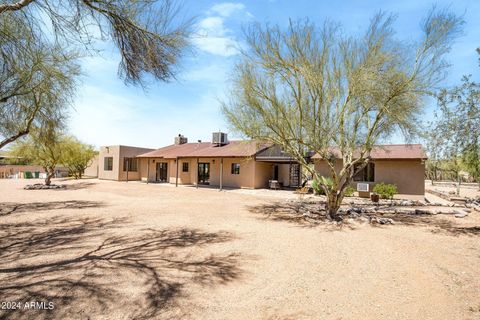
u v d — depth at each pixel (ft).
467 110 28.04
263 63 32.76
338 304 12.45
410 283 14.93
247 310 11.78
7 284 13.46
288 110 33.81
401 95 28.25
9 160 103.40
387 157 52.65
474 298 13.23
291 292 13.61
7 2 10.44
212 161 78.43
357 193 57.00
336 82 31.32
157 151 94.48
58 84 20.03
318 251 20.61
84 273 15.05
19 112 21.38
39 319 10.43
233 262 17.71
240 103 34.83
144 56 12.56
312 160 60.39
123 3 11.09
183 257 18.33
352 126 32.86
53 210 35.70
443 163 33.88
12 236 22.77
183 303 12.19
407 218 35.53
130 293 12.91
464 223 32.45
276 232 26.45
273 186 71.56
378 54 28.12
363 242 23.48
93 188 67.00
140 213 34.73
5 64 12.40
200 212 36.58
